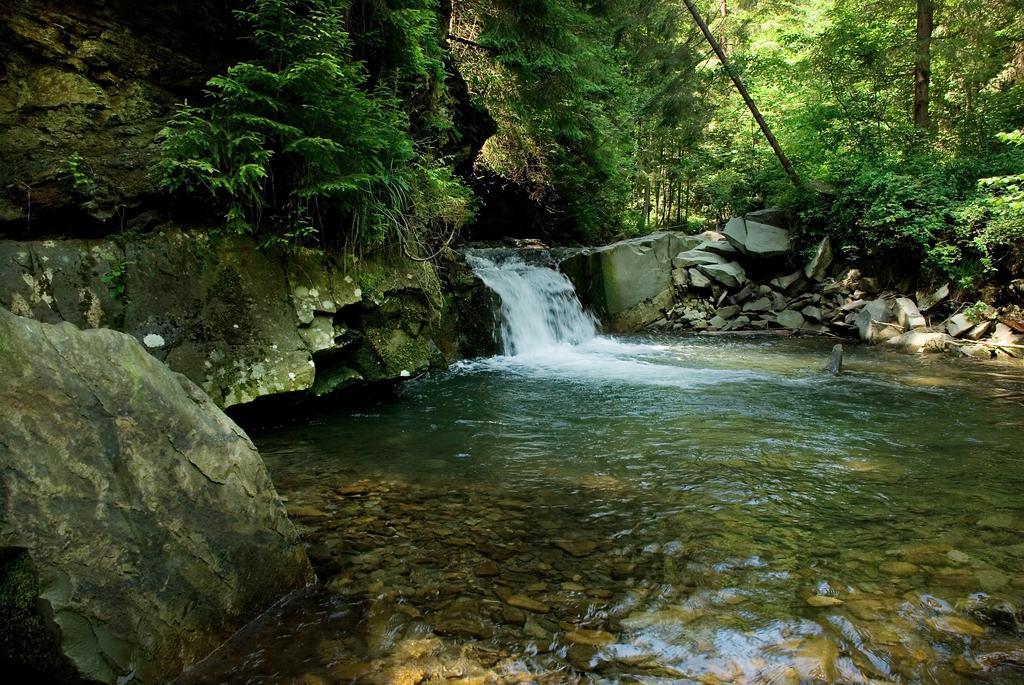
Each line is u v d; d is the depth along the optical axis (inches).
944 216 434.6
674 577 111.7
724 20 706.8
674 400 258.7
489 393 268.1
